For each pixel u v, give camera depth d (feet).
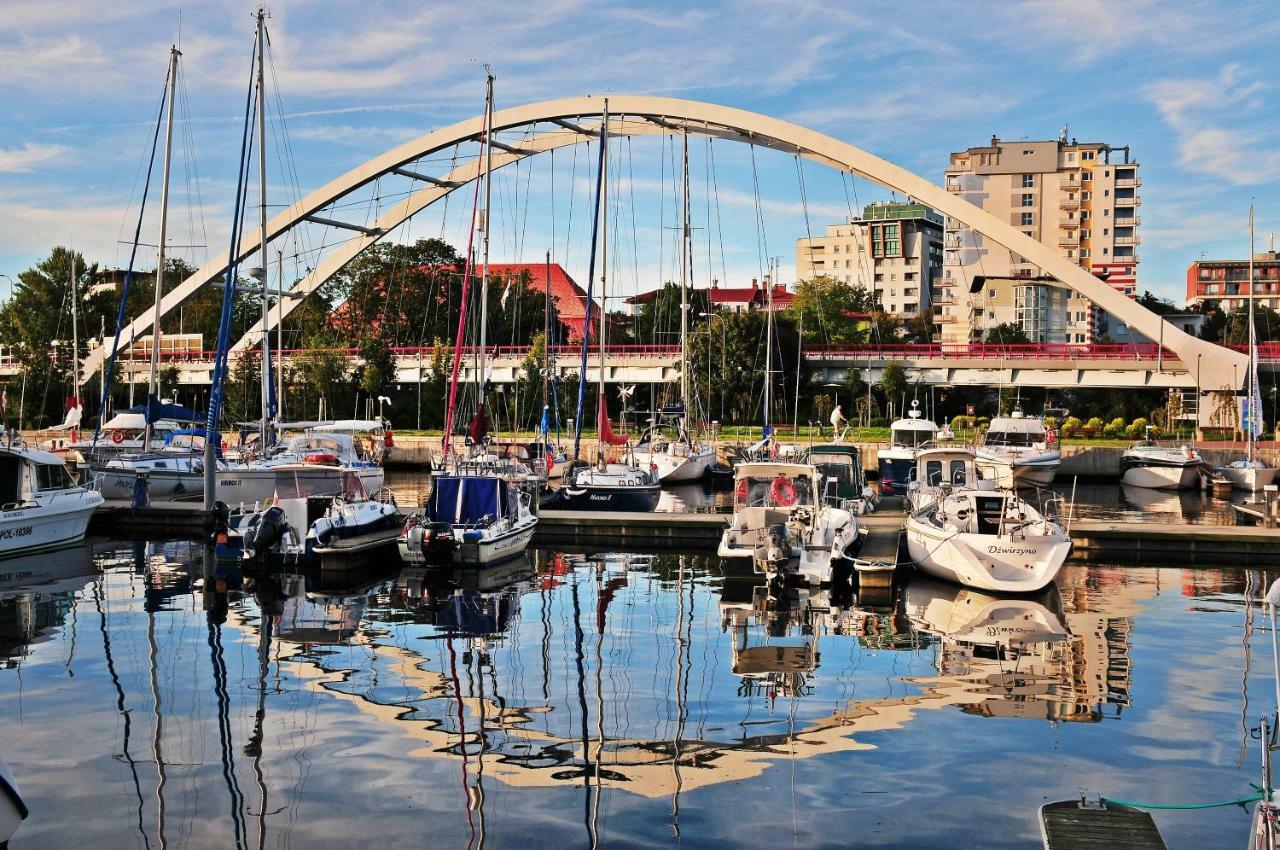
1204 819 34.12
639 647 57.36
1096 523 94.02
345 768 38.52
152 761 39.14
